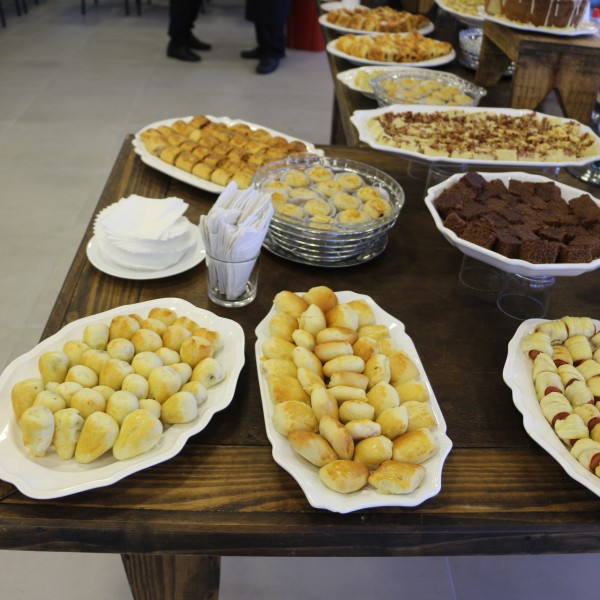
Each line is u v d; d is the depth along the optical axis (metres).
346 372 0.74
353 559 1.37
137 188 1.21
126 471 0.64
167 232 0.97
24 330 1.90
